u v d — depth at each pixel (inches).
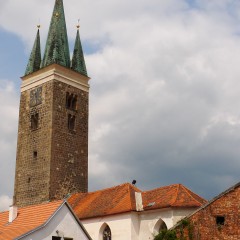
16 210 2209.6
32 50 3779.5
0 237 2028.8
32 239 1989.4
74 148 3481.8
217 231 1887.3
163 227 2437.3
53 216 2076.8
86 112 3666.3
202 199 2573.8
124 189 2797.7
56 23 3750.0
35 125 3513.8
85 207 2886.3
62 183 3319.4
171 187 2618.1
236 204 1940.2
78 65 3735.2
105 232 2662.4
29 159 3435.0
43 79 3555.6
